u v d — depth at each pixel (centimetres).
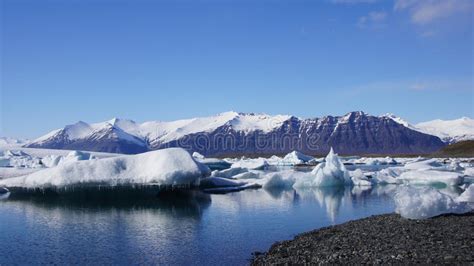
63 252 1739
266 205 2984
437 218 1959
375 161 9869
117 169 3444
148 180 3338
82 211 2786
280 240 1881
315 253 1520
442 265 1243
